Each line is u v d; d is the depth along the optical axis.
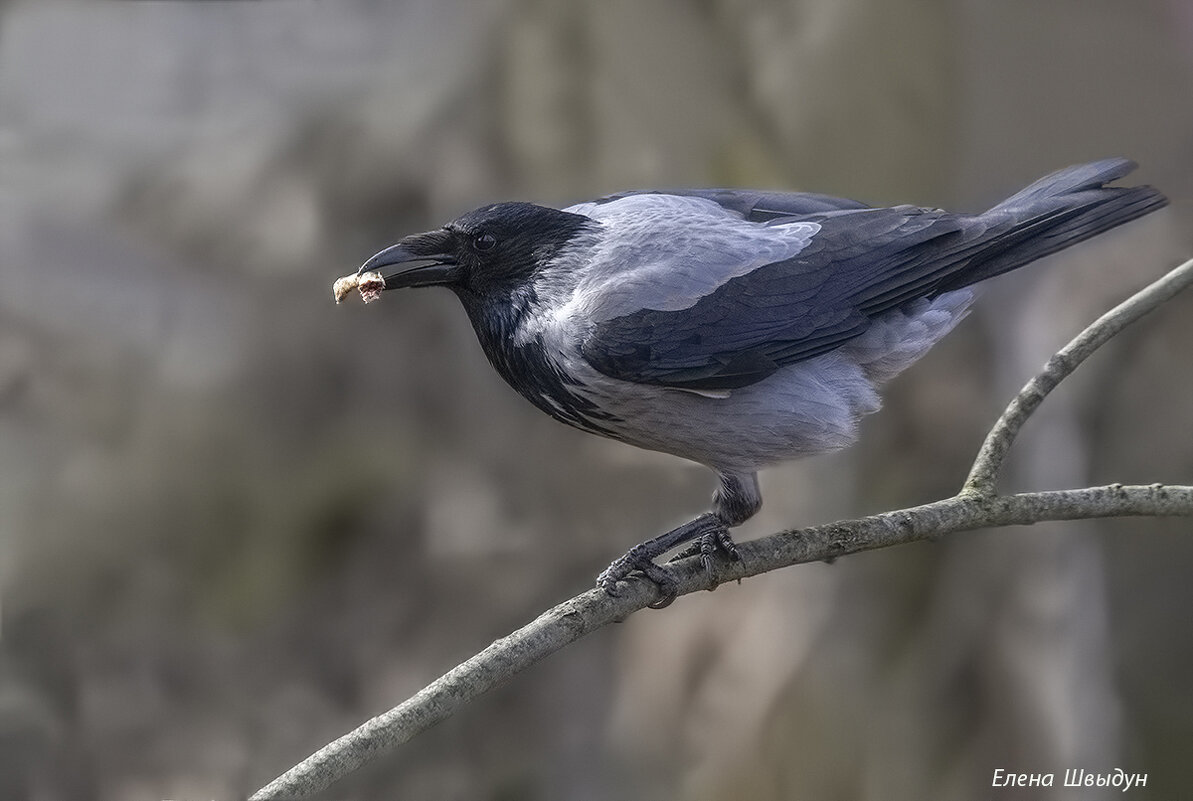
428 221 13.48
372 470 13.41
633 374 8.95
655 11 12.80
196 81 14.16
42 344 13.30
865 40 12.63
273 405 13.42
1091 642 12.91
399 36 14.02
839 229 9.38
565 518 13.39
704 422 9.14
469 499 13.42
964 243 9.26
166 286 13.58
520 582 13.30
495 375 13.49
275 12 14.18
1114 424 13.71
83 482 13.35
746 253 9.20
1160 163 16.33
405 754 13.33
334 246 13.58
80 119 14.05
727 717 12.07
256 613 13.46
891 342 9.40
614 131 12.98
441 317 13.54
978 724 12.52
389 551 13.51
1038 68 16.52
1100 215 9.23
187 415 13.35
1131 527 14.80
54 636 13.30
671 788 12.16
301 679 13.34
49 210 13.64
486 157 13.34
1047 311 13.16
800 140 12.80
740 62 12.82
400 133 13.47
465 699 7.22
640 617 12.38
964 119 13.54
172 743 13.12
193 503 13.39
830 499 12.68
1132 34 16.61
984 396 13.01
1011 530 12.73
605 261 9.12
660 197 9.66
